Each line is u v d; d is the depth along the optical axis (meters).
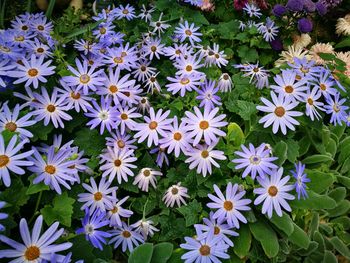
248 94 0.33
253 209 0.28
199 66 0.34
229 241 0.26
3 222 0.22
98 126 0.31
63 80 0.29
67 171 0.25
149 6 0.48
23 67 0.28
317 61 0.43
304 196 0.28
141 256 0.24
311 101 0.30
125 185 0.29
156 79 0.36
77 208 0.27
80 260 0.22
